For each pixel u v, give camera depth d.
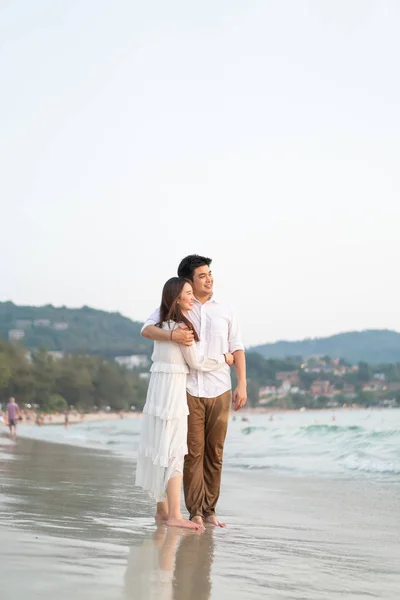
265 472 11.47
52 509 4.70
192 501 4.70
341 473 11.30
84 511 4.72
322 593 2.90
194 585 2.79
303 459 14.34
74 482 7.13
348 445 17.11
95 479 7.67
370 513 6.25
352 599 2.85
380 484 9.38
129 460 12.33
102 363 142.62
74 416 123.56
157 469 4.53
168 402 4.54
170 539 3.84
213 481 4.88
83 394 134.25
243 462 13.83
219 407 4.80
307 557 3.71
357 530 5.07
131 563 3.06
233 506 6.44
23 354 123.50
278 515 5.83
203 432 4.80
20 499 5.19
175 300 4.66
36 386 121.75
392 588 3.09
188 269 4.88
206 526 4.68
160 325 4.67
